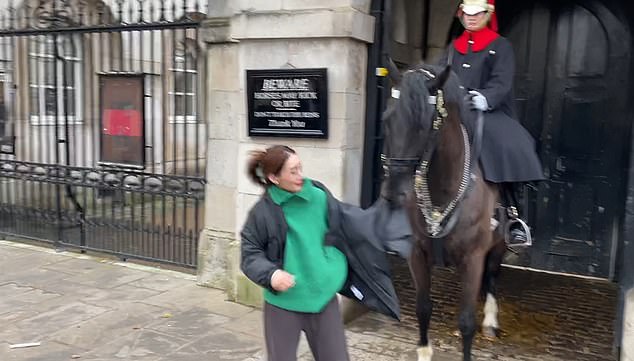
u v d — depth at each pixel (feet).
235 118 17.47
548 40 20.20
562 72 20.11
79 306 16.56
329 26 14.44
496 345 14.28
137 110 20.45
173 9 19.15
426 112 9.74
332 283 8.81
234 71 17.33
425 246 11.85
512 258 21.47
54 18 21.86
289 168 8.45
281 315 8.90
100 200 25.52
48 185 23.34
